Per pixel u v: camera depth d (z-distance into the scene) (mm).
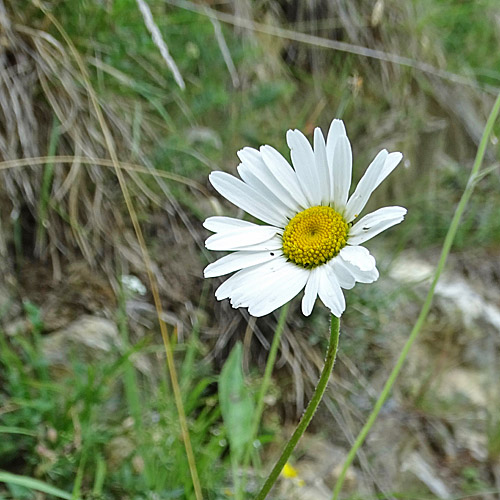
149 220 318
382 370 325
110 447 246
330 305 153
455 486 299
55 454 228
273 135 365
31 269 293
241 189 173
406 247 388
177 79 269
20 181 298
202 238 321
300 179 170
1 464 234
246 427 218
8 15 309
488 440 313
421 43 442
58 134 308
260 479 260
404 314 344
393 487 294
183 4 359
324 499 276
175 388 231
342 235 161
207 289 312
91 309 289
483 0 492
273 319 314
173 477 236
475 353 343
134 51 337
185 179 316
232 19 377
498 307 365
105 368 246
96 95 318
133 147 314
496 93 459
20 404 239
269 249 166
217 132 360
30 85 307
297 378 304
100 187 309
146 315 297
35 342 271
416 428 313
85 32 323
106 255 304
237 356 225
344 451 298
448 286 358
